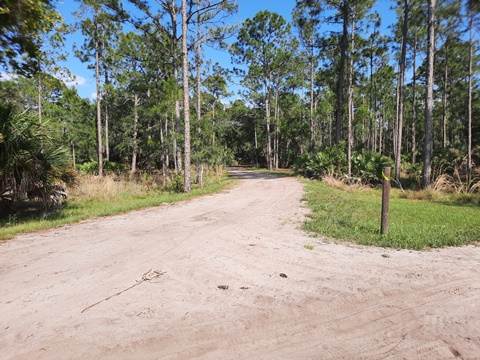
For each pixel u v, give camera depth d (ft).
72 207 33.12
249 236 19.16
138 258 14.94
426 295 10.93
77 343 8.17
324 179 59.82
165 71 65.05
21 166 25.94
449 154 67.67
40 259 15.03
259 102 135.64
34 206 31.53
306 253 15.64
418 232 19.36
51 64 52.24
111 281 12.23
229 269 13.46
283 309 9.93
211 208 30.45
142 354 7.79
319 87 120.26
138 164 104.22
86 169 83.71
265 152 150.20
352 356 7.70
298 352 7.90
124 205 32.30
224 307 10.07
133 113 82.53
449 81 93.91
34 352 7.82
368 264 13.97
